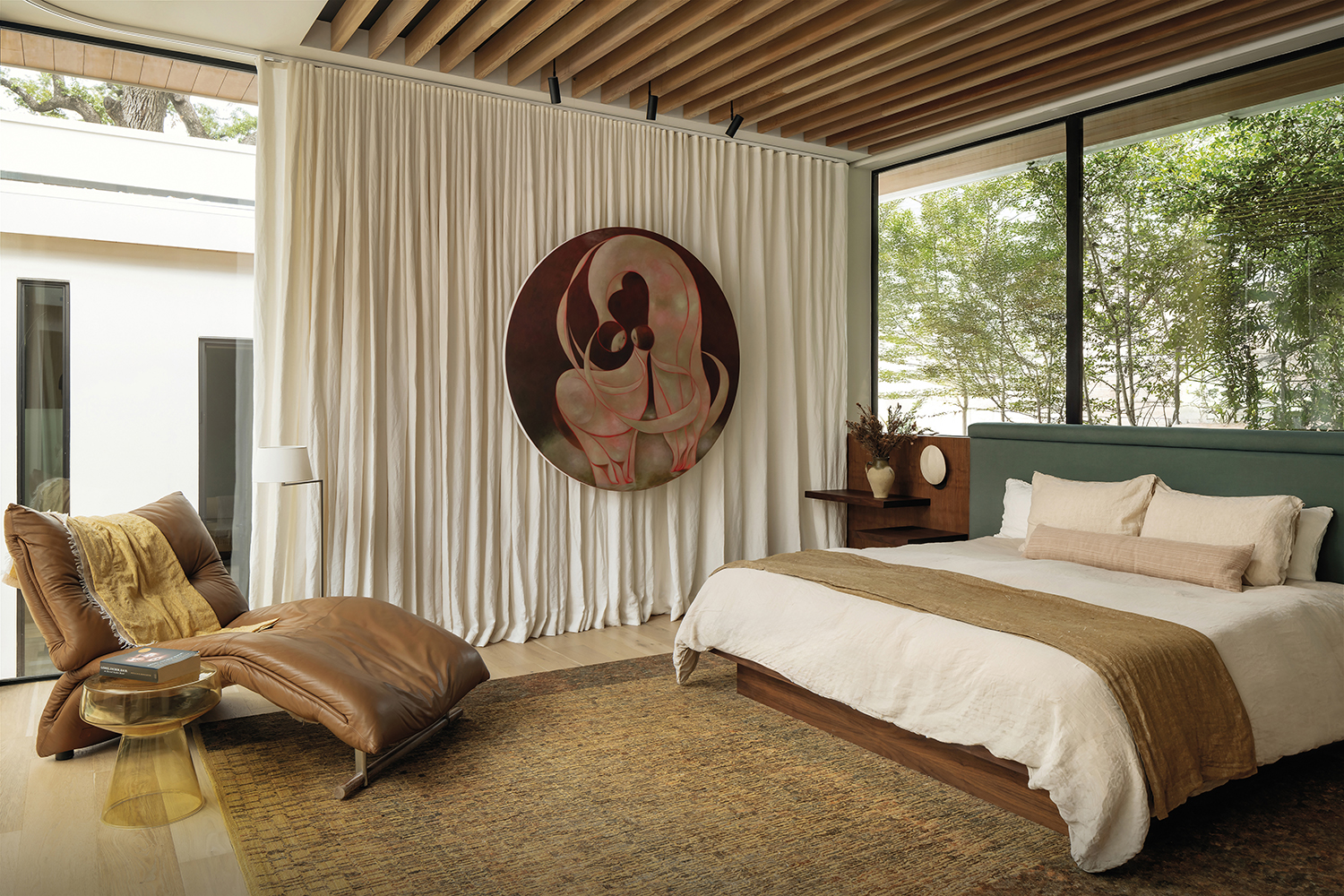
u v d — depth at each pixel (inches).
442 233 179.3
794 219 230.1
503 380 187.3
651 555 208.1
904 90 188.4
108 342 160.9
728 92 189.2
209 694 106.3
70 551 121.0
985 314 215.3
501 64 176.6
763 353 223.1
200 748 125.4
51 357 156.7
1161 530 147.4
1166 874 91.3
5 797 109.1
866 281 245.6
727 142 218.5
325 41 165.2
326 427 169.0
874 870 92.3
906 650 113.2
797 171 230.5
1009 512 184.7
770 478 229.5
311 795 110.5
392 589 175.2
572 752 124.8
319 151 167.3
